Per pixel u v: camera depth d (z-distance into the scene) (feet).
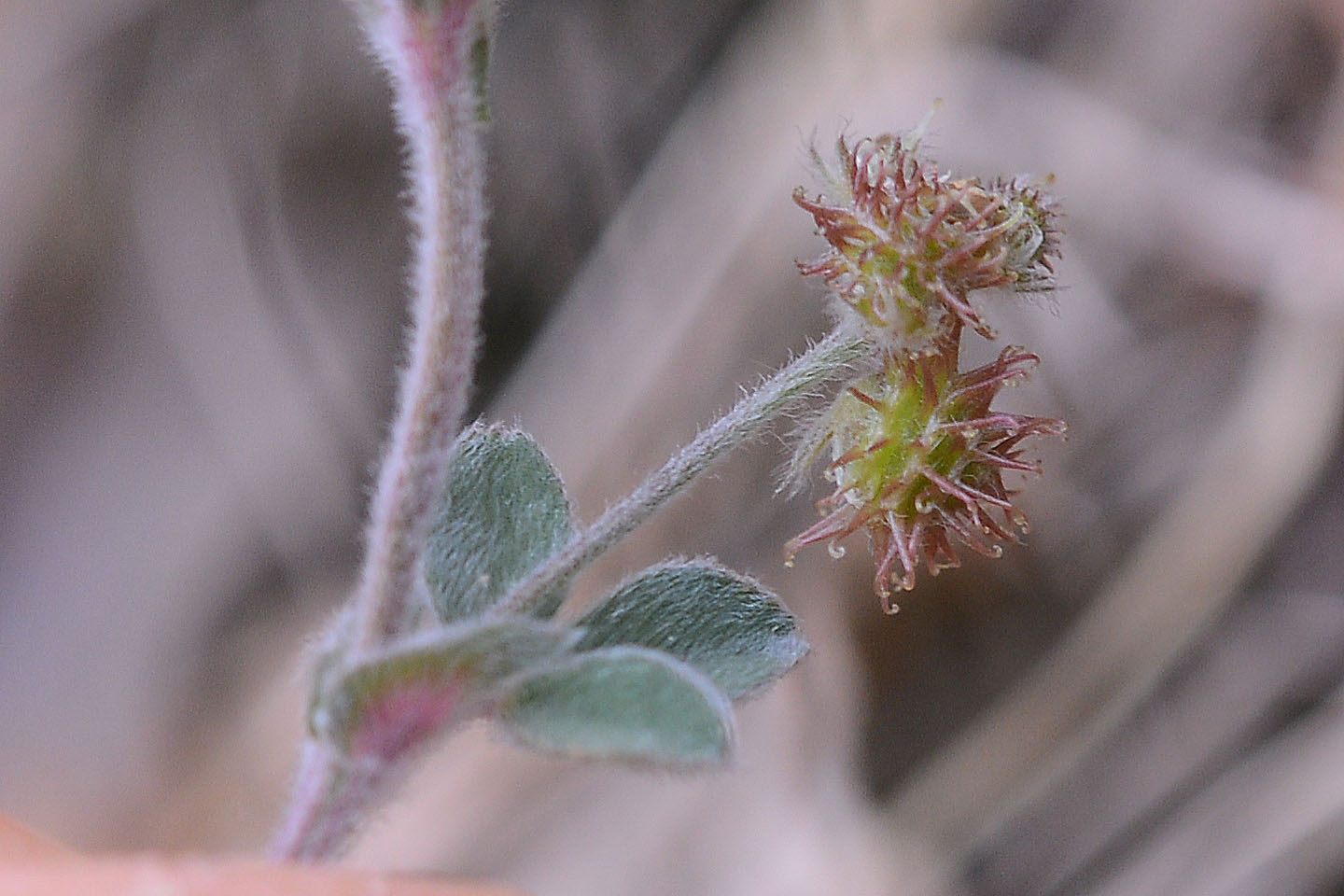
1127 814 0.60
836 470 0.39
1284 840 0.58
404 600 0.36
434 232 0.36
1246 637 0.63
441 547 0.38
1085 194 0.65
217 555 0.65
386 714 0.35
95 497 0.66
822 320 0.59
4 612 0.64
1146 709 0.62
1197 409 0.65
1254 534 0.61
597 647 0.37
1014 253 0.38
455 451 0.38
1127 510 0.65
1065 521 0.64
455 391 0.36
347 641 0.36
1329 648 0.62
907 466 0.38
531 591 0.37
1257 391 0.63
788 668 0.37
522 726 0.35
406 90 0.36
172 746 0.62
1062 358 0.65
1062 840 0.60
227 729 0.61
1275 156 0.66
